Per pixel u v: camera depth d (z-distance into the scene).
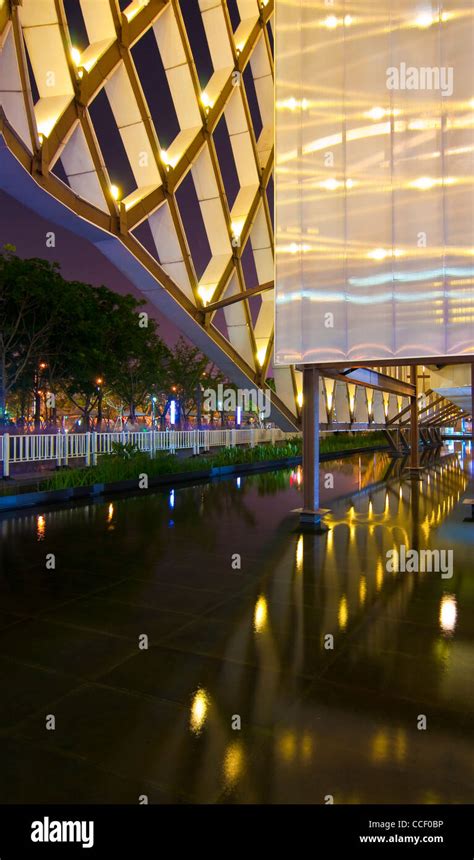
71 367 34.38
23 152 11.97
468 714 3.65
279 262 10.64
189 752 3.22
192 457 22.95
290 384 28.94
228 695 3.91
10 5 11.09
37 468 16.16
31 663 4.44
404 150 9.73
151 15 17.62
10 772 3.05
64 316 30.59
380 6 9.83
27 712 3.68
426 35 9.52
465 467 25.25
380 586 6.69
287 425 29.55
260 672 4.29
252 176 25.89
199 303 20.58
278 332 10.63
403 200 9.73
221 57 23.11
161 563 7.73
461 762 3.12
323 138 10.27
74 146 14.71
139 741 3.33
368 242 9.97
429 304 9.57
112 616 5.57
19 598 6.12
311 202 10.38
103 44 15.70
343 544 9.05
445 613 5.71
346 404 33.03
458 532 10.09
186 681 4.13
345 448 36.28
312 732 3.43
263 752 3.22
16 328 28.89
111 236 15.87
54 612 5.68
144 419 81.81
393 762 3.12
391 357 9.79
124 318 38.12
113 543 8.95
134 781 2.97
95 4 15.77
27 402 46.69
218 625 5.33
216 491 16.05
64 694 3.92
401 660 4.52
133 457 17.98
